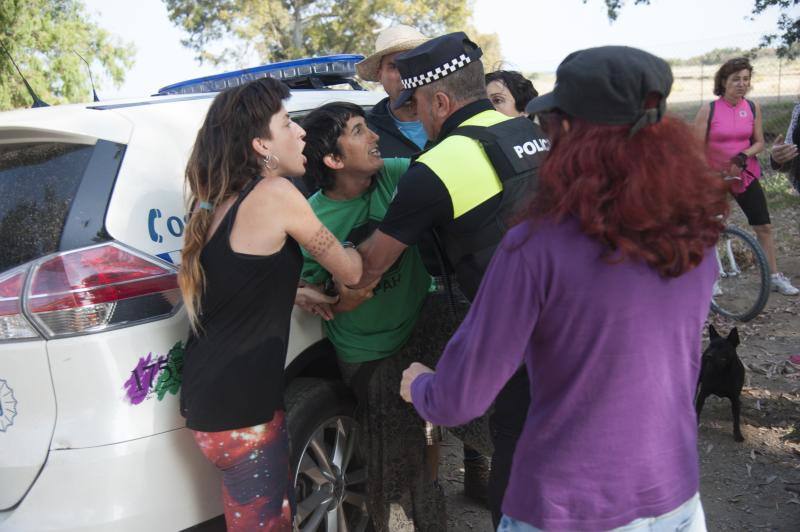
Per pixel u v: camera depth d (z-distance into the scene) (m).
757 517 3.05
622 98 1.24
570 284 1.30
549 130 1.37
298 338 2.50
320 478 2.56
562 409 1.37
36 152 2.16
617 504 1.37
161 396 2.05
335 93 3.40
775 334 5.16
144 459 2.00
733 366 3.58
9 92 16.53
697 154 1.29
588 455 1.36
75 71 17.69
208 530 2.17
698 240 1.30
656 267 1.29
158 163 2.24
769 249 5.87
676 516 1.43
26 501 1.96
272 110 2.00
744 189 5.71
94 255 1.98
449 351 1.47
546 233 1.32
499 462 2.02
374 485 2.64
